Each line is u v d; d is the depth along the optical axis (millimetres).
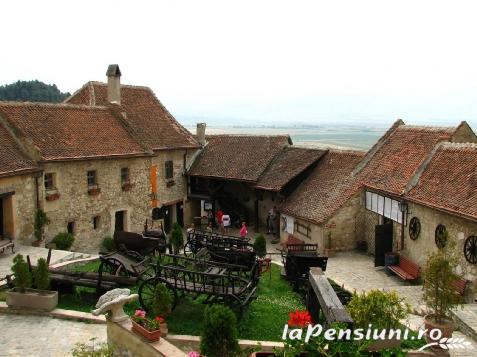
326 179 27281
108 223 25625
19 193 20547
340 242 24219
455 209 16625
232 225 32375
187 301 13914
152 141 29922
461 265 16531
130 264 14969
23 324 12344
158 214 29922
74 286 14461
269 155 31625
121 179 26344
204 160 33406
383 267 21375
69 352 10867
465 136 21734
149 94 33375
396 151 23812
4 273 16500
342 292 14031
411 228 19844
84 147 24234
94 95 29594
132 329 10023
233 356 9234
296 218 26312
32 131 22734
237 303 12625
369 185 23219
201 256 17203
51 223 22422
